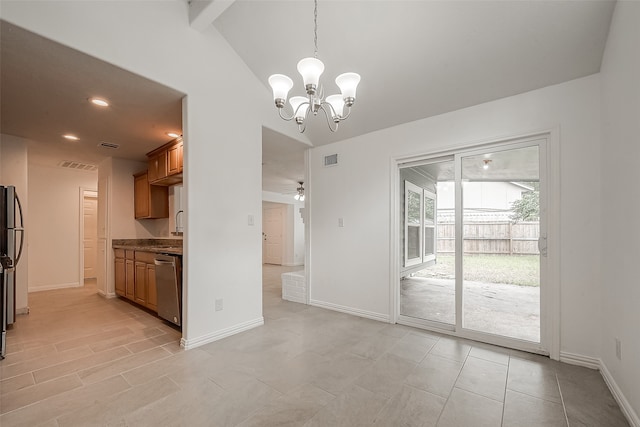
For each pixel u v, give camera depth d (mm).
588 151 2287
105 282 4602
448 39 2373
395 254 3400
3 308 2451
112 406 1771
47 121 3188
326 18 2469
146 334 2979
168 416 1680
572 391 1947
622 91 1790
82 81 2377
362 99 3184
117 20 2184
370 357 2463
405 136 3326
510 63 2406
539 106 2508
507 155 2744
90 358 2426
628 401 1684
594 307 2248
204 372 2191
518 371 2219
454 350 2609
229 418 1663
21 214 3176
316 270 4121
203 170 2758
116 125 3328
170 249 3551
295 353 2531
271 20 2629
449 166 3172
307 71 1769
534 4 2000
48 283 5203
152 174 4375
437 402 1826
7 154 3611
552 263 2426
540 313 2529
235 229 3020
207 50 2805
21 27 1758
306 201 4266
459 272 2979
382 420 1654
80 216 5574
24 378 2102
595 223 2250
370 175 3605
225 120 2953
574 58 2227
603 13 1933
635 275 1607
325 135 3869
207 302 2771
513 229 2701
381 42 2543
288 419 1656
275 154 4586
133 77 2336
